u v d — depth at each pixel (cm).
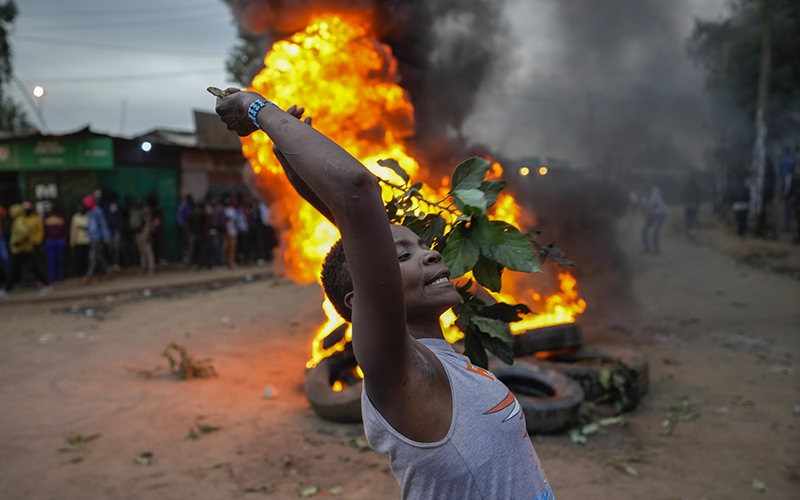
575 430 454
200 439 449
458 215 129
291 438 450
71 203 1413
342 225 91
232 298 1106
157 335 819
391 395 97
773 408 509
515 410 109
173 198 1585
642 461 403
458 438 99
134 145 1487
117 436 455
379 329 93
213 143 1658
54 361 685
